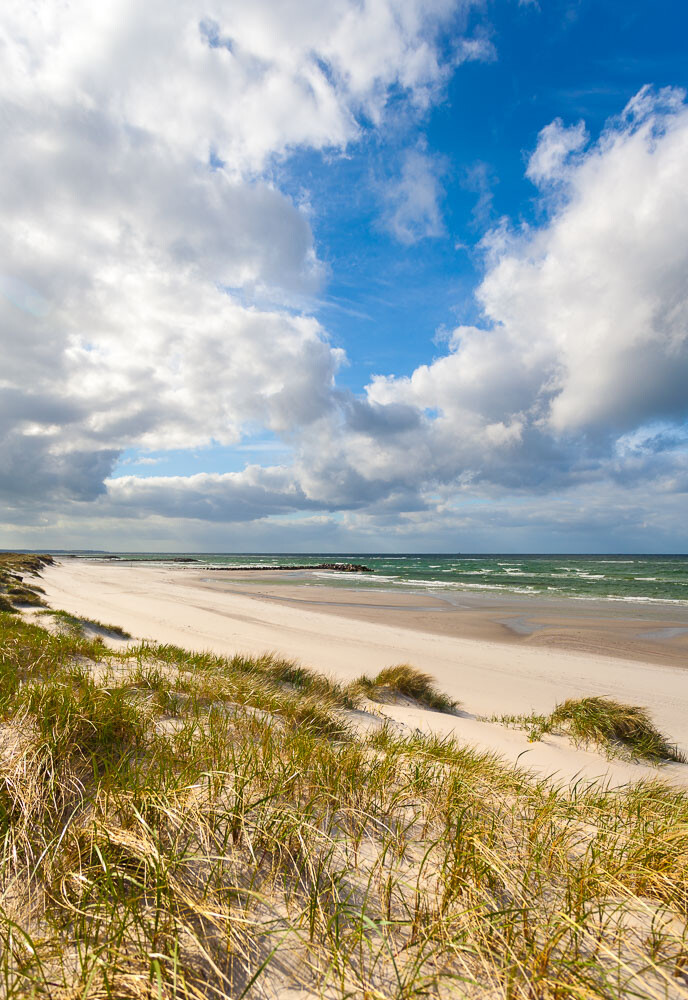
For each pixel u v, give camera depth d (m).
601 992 1.51
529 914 1.94
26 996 1.41
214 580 49.50
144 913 1.73
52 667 5.37
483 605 29.84
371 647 16.66
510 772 4.43
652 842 2.55
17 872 1.91
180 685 5.32
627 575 58.41
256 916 1.81
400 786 3.31
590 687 12.72
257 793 2.64
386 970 1.64
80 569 61.62
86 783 2.57
